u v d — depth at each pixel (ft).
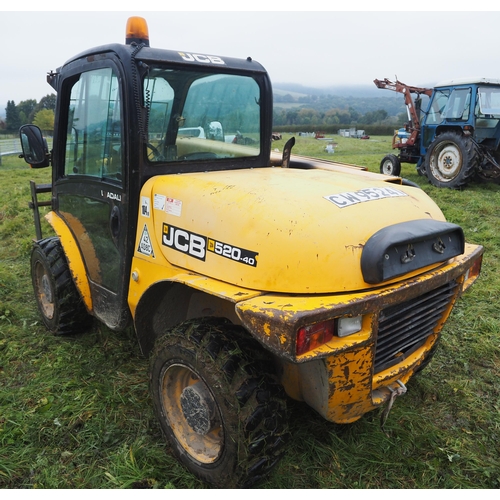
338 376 6.84
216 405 7.18
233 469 7.07
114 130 9.12
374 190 8.20
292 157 13.93
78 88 10.37
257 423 6.90
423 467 8.31
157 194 8.43
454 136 32.22
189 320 7.96
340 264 6.67
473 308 14.05
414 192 8.84
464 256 8.63
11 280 16.20
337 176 9.26
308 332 6.13
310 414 9.46
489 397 10.32
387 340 7.56
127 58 8.54
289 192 7.54
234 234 7.08
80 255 11.06
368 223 7.12
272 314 6.08
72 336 12.57
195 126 9.61
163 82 9.00
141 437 8.77
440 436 9.05
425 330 8.73
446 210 25.64
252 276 6.85
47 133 16.52
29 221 24.40
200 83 9.48
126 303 9.48
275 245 6.71
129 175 8.73
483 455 8.69
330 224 6.87
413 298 7.49
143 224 8.77
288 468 8.21
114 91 8.94
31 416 9.30
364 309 6.51
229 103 10.06
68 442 8.76
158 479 7.98
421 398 10.21
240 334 7.52
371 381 7.19
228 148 10.23
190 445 7.98
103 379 10.62
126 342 12.16
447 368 11.29
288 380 7.72
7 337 12.47
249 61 10.45
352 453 8.57
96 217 10.12
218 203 7.47
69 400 9.84
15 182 40.52
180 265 8.01
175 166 9.22
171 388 8.25
